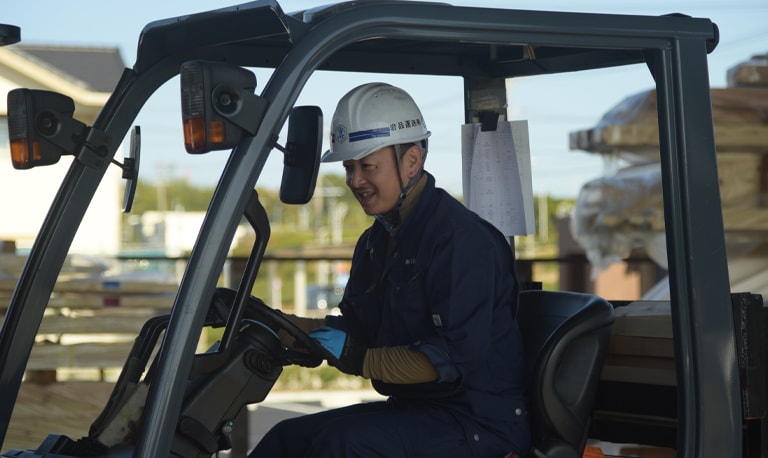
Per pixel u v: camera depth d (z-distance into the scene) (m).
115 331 5.78
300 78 2.66
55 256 3.18
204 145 2.54
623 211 6.82
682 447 3.05
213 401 2.85
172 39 3.19
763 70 6.73
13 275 5.78
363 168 3.25
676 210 3.10
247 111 2.58
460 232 3.16
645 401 3.40
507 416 3.19
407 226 3.25
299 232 70.38
